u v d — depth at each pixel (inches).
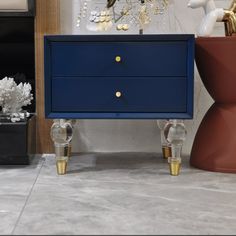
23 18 78.4
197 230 43.1
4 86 70.1
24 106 80.1
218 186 59.7
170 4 81.4
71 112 64.1
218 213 48.4
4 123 68.4
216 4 81.4
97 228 43.7
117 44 62.9
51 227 43.9
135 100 63.6
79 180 62.9
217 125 68.9
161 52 62.9
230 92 67.6
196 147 71.7
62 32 81.4
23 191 57.1
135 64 63.1
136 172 68.0
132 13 79.4
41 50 78.5
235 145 67.3
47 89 63.6
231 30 69.0
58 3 78.2
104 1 80.0
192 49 62.5
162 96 63.5
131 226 44.2
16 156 69.6
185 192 56.7
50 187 59.1
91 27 79.1
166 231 42.9
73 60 63.2
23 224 44.8
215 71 67.1
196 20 81.8
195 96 82.4
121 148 83.6
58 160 66.0
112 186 59.7
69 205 51.2
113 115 63.7
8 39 79.5
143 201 52.8
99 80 63.5
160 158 78.5
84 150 83.4
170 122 66.6
